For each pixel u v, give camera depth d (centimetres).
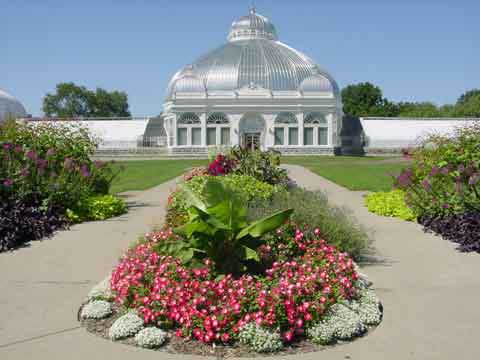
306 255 823
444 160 1468
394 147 7806
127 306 711
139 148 7800
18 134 1661
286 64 7962
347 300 725
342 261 789
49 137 1753
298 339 637
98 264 1018
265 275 779
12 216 1259
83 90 12294
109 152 7825
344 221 1068
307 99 7225
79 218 1538
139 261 766
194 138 7294
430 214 1429
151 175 3694
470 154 1391
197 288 670
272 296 643
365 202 1897
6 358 583
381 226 1444
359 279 821
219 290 663
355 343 627
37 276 931
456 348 603
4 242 1166
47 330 668
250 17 9006
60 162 1684
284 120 7294
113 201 1692
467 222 1202
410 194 1568
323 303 662
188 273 720
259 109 7244
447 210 1330
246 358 586
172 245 762
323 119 7300
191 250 751
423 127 8238
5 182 1321
